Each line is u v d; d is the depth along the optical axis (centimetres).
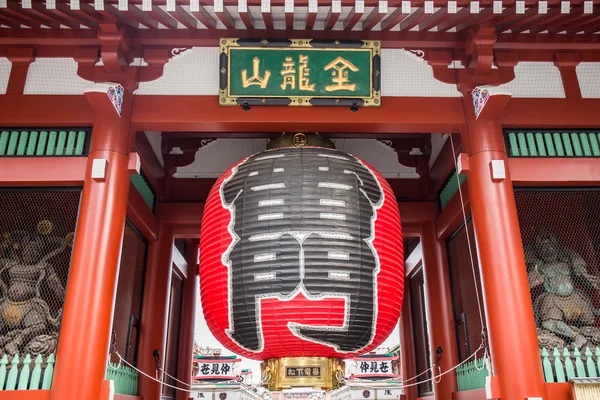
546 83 657
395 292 536
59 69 638
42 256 702
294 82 612
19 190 603
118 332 741
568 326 666
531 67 664
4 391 495
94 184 570
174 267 1034
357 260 511
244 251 512
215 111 623
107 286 537
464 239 790
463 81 637
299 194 530
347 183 550
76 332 507
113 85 571
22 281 674
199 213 880
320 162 563
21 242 708
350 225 523
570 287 692
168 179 927
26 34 618
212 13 608
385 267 528
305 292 491
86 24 594
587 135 646
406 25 611
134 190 737
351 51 614
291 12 538
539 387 506
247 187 548
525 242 742
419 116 632
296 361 527
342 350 518
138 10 570
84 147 609
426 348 1006
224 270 517
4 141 608
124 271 766
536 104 646
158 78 637
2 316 645
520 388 503
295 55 612
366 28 625
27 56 632
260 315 496
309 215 518
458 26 626
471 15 578
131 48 641
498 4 533
